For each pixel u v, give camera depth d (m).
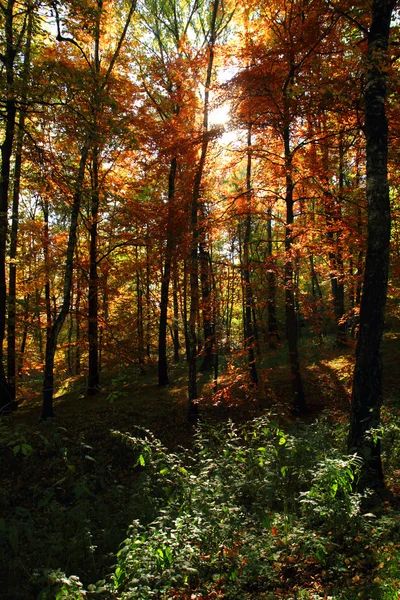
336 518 4.94
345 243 11.02
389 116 9.26
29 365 17.19
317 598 3.99
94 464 10.41
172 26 17.84
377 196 7.00
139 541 4.30
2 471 9.84
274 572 4.46
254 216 14.47
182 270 16.73
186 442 11.74
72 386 21.20
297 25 10.71
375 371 6.95
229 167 13.30
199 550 4.70
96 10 10.72
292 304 12.50
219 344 14.12
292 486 6.16
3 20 10.47
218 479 6.01
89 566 5.26
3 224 12.00
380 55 6.72
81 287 18.19
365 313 7.06
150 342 23.95
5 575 5.06
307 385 14.41
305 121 11.68
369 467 6.56
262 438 7.82
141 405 14.34
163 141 13.98
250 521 5.32
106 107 13.38
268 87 10.95
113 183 16.61
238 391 14.63
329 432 9.05
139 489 6.55
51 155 11.71
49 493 5.73
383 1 6.97
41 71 9.98
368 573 4.28
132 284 23.05
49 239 16.11
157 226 15.81
